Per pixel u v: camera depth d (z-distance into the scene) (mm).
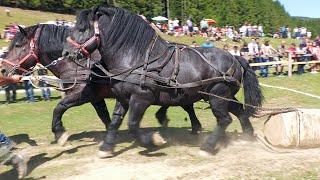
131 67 6316
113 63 6430
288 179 5629
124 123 9594
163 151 7012
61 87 7758
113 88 6570
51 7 35469
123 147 7348
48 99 13406
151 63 6375
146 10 38719
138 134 6734
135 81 6281
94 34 6324
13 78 6066
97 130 9000
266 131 7352
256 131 8117
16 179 5977
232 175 5770
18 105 12477
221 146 7074
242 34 33938
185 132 8539
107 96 7453
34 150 7379
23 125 9711
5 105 12484
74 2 35500
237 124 9398
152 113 11062
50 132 8898
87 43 6293
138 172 6004
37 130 9133
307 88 14812
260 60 17312
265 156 6523
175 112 11156
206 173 5879
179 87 6406
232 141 7523
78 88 7297
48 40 7359
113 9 6465
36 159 6836
